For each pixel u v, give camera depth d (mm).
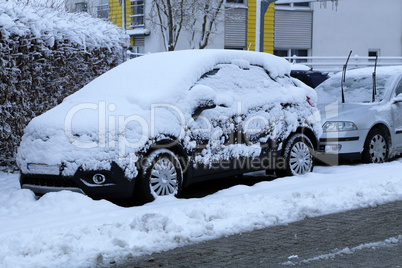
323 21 32406
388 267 5617
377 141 12391
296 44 32062
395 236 6734
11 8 11414
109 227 6977
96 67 13297
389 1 33344
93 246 6410
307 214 7785
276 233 6988
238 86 10016
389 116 12602
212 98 9312
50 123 8688
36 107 11914
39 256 6102
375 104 12562
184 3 24906
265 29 31203
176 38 24828
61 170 8445
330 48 32594
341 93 13188
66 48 12406
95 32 13266
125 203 9258
